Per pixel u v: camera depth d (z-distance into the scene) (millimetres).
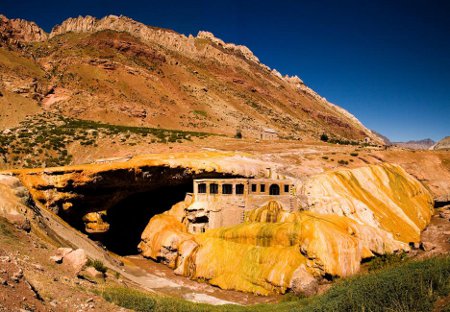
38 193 46312
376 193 68250
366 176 71062
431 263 20469
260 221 52812
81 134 96000
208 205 56156
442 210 75188
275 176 64562
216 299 38781
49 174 47500
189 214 56844
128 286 28844
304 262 43062
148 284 42125
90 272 26203
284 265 43125
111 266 39000
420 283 16250
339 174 68000
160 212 62406
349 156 84062
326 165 77250
